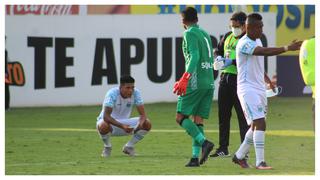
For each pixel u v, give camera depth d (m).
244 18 31.58
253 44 26.95
